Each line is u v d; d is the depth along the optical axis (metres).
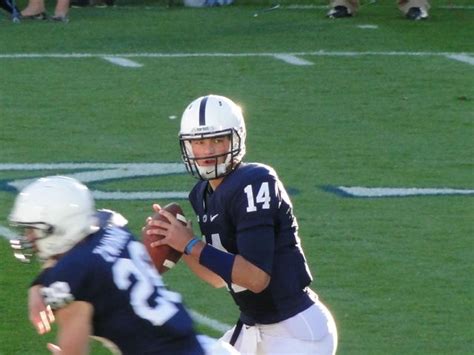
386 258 25.67
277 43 52.09
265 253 15.05
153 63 48.00
